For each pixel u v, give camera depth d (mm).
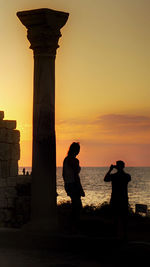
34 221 15375
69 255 13656
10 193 17672
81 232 14789
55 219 15430
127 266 9422
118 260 9547
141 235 14805
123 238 13750
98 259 13094
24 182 17750
